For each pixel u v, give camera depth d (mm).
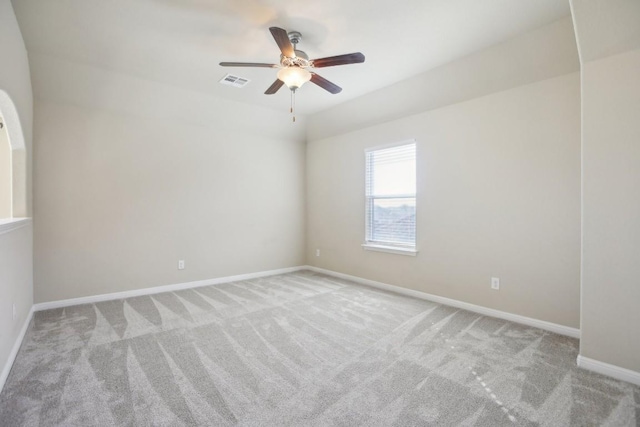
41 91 3393
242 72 3504
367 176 4648
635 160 2014
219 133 4770
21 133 2859
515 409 1781
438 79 3459
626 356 2061
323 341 2676
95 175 3783
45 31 2684
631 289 2041
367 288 4430
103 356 2387
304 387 1996
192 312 3398
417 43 2889
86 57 3141
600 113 2127
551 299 2902
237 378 2098
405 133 4105
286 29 2662
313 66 2588
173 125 4344
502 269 3221
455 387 1996
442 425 1653
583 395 1910
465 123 3486
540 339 2713
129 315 3293
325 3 2332
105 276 3850
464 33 2725
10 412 1736
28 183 3143
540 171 2953
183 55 3131
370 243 4652
